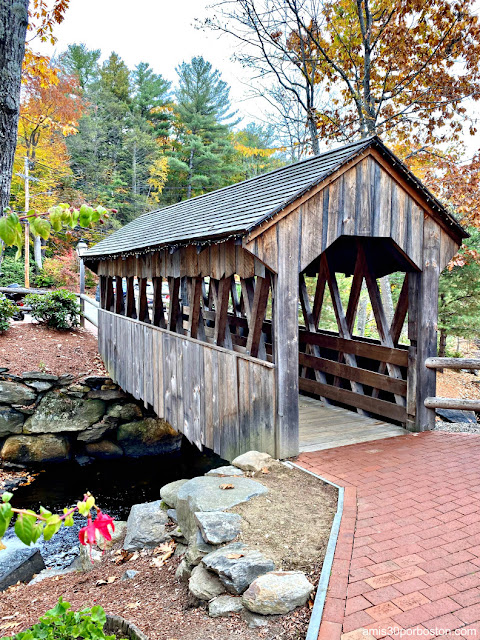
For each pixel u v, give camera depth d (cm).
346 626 255
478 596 279
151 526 516
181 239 598
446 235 619
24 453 983
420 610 267
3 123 274
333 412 729
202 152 3166
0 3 267
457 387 1358
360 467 488
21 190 2083
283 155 2573
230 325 989
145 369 848
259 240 486
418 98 1307
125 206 2869
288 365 509
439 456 519
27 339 1205
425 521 371
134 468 1009
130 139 3134
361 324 1658
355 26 1367
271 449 513
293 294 510
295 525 368
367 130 1321
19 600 452
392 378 651
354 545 335
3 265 2355
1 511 148
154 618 331
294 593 288
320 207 521
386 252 723
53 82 1100
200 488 436
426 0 1207
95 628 225
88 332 1362
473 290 1363
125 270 1010
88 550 526
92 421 1038
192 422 667
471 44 1236
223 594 321
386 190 566
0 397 975
